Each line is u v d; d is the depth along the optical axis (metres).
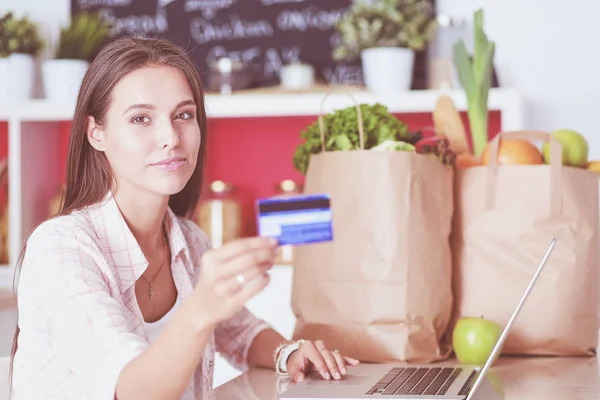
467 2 2.83
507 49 2.81
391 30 2.65
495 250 1.47
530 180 1.45
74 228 1.19
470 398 1.08
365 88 2.74
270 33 2.99
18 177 2.75
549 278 1.44
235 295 0.87
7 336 2.45
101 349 1.00
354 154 1.39
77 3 3.05
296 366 1.32
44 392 1.11
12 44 2.78
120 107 1.20
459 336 1.40
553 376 1.28
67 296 1.07
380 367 1.33
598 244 1.49
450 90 2.60
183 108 1.22
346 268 1.39
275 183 2.96
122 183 1.29
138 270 1.28
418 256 1.38
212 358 1.40
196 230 1.54
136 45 1.22
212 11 3.03
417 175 1.39
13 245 2.74
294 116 2.99
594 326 1.48
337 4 2.95
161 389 0.93
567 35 2.78
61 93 2.77
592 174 1.48
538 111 2.80
